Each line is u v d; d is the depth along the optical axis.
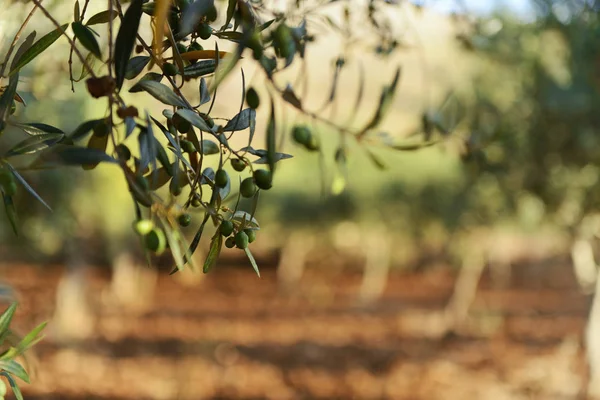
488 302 16.36
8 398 3.80
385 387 10.47
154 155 0.72
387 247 17.67
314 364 11.94
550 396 9.20
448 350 12.69
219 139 0.85
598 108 5.43
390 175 11.73
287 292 19.30
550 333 13.73
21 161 3.01
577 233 6.41
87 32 0.74
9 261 16.94
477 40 2.37
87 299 13.28
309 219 17.03
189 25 0.79
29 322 3.48
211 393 10.02
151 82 0.79
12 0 1.05
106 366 11.01
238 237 0.88
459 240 12.22
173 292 19.44
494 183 6.74
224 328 14.92
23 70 1.92
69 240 11.09
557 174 5.92
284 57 0.91
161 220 0.74
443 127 1.62
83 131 0.72
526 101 5.64
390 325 15.30
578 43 4.77
